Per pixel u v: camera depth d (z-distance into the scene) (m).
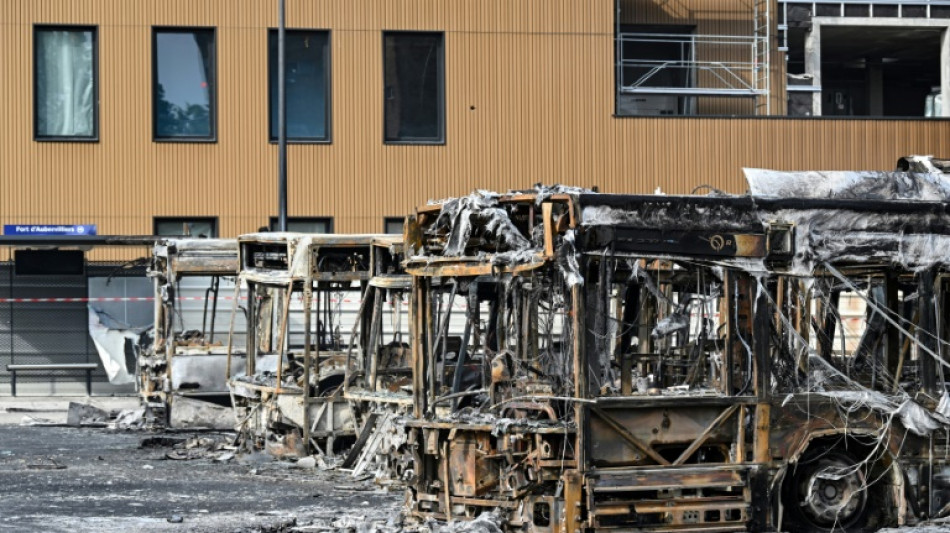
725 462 19.39
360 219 53.56
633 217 18.94
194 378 36.28
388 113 54.03
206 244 37.03
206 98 53.00
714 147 55.06
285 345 34.28
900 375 20.94
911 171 23.31
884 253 20.23
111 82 52.25
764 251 19.61
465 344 22.09
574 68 54.59
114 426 38.69
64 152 51.94
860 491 20.36
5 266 49.59
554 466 18.66
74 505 23.98
